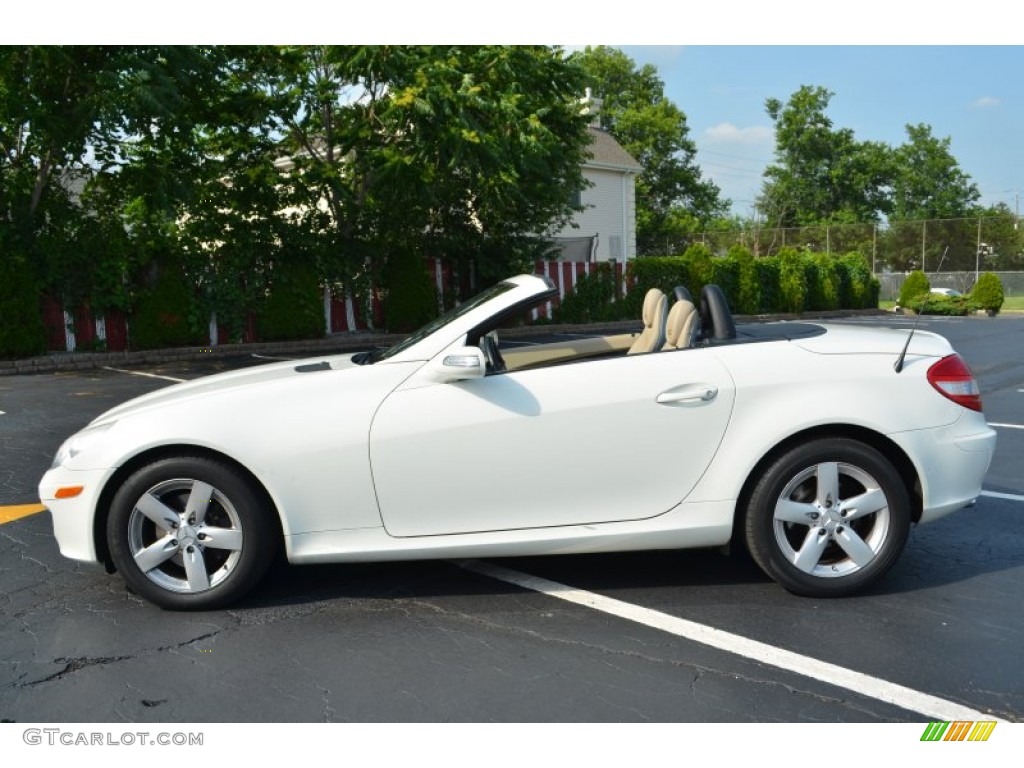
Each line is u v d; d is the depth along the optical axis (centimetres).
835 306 2864
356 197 1823
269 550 376
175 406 372
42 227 1509
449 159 1591
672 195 4978
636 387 376
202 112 1611
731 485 375
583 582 412
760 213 5838
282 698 302
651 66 5103
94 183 1561
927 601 383
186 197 1508
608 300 2267
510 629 358
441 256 1997
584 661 328
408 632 356
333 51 1543
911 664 322
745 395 376
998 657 327
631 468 376
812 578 378
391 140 1719
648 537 378
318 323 1766
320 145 1886
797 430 371
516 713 291
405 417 370
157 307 1552
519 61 1703
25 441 773
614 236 3234
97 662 330
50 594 400
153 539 379
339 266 1803
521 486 374
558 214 2177
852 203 5538
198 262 1620
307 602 389
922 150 5425
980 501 551
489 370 394
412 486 371
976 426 389
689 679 312
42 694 306
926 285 2847
